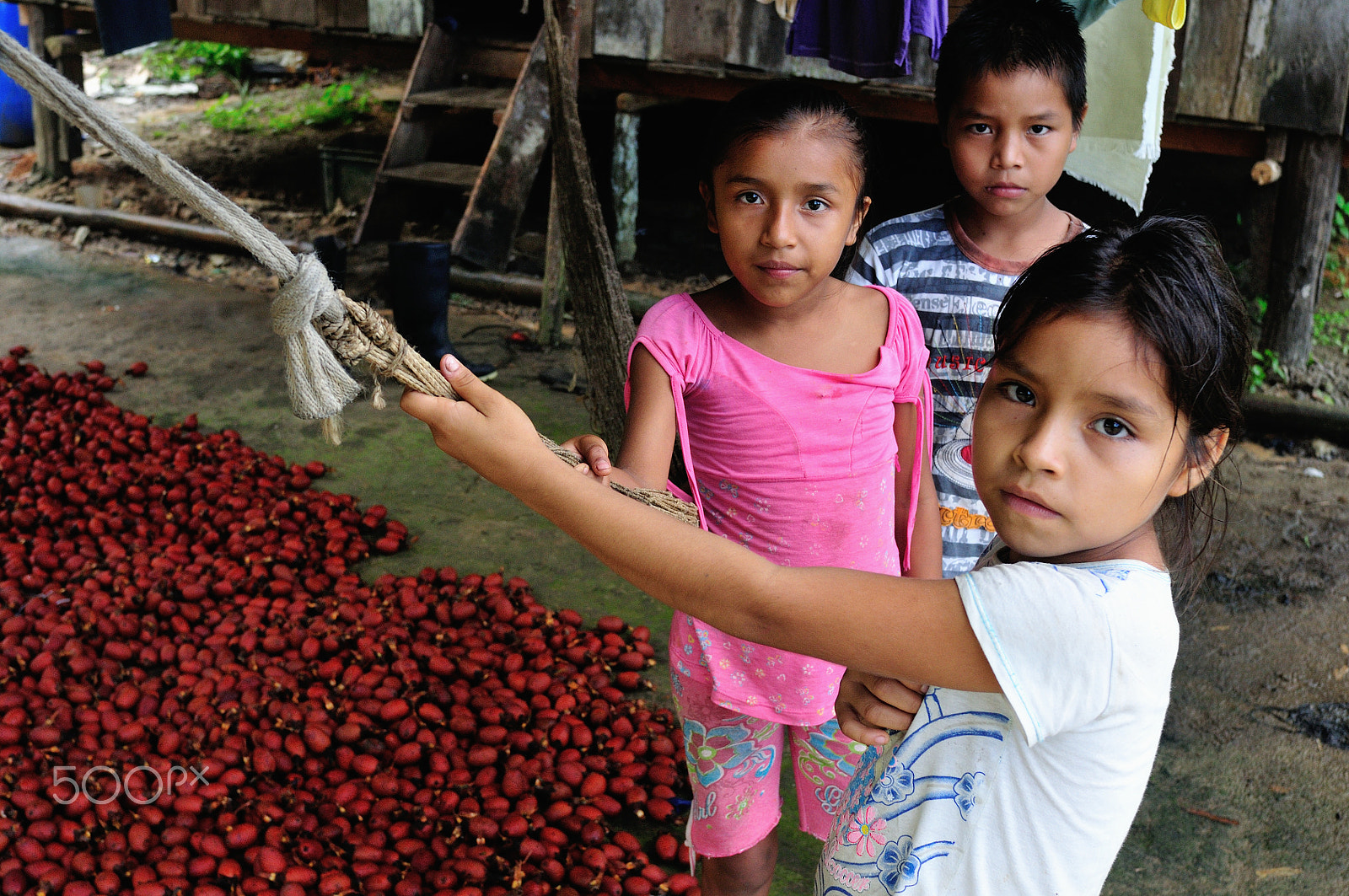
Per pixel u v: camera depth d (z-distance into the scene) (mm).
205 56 10273
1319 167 4910
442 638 3146
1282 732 2979
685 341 1630
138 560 3510
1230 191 6418
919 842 1126
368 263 6258
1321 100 4770
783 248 1496
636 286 6227
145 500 3977
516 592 3402
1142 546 1062
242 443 4590
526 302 6168
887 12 2949
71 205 7227
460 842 2439
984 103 1898
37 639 3105
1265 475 4535
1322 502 4309
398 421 4879
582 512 1012
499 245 5809
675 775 2672
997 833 1084
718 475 1693
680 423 1641
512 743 2727
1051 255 999
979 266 2055
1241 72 4887
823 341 1669
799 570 1043
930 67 5148
